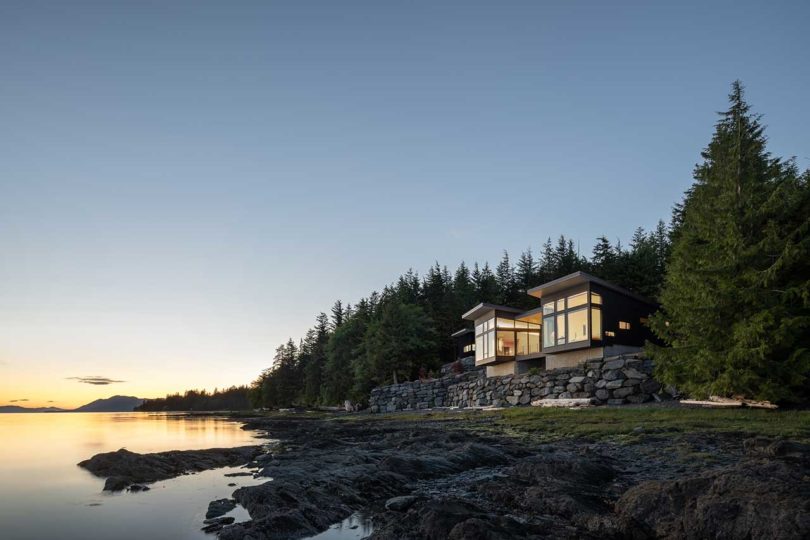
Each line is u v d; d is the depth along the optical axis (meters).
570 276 32.34
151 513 10.80
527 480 10.61
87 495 12.81
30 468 17.58
